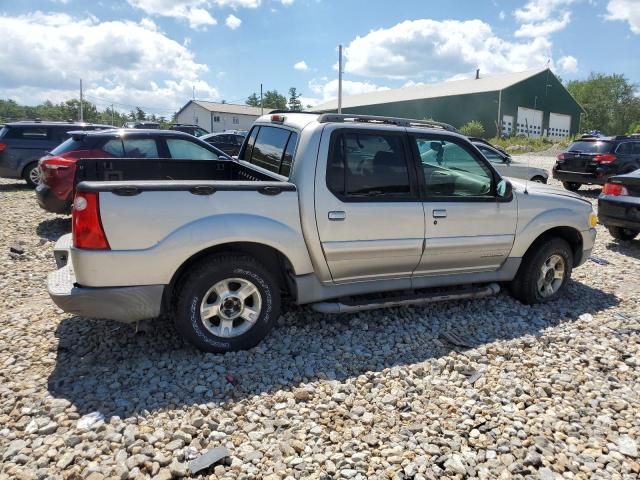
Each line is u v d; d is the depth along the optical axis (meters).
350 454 2.77
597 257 7.34
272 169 4.51
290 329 4.32
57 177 7.54
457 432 3.00
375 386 3.49
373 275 4.34
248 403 3.22
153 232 3.43
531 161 26.45
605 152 13.38
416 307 4.93
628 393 3.52
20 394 3.18
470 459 2.76
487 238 4.68
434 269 4.59
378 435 2.95
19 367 3.54
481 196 4.66
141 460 2.62
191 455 2.70
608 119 75.38
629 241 8.46
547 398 3.41
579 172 13.78
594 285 5.93
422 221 4.34
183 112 74.50
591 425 3.13
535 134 48.00
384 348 4.04
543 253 5.02
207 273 3.66
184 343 3.99
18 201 10.77
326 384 3.48
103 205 3.30
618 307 5.22
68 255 4.27
